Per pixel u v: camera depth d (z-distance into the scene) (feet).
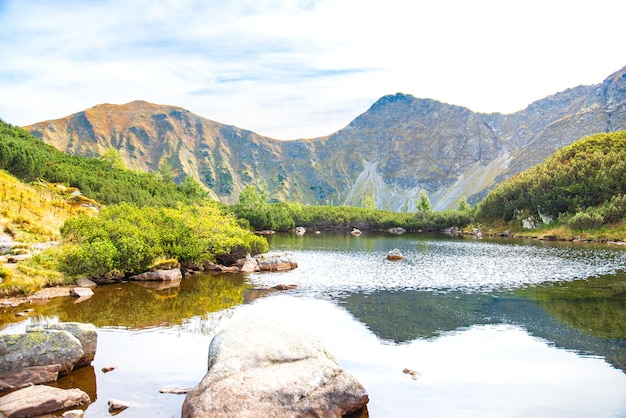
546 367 64.23
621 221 348.18
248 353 51.16
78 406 49.67
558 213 409.69
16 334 56.03
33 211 178.09
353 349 72.08
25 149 296.92
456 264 191.42
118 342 73.92
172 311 97.50
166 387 55.06
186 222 173.06
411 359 67.36
